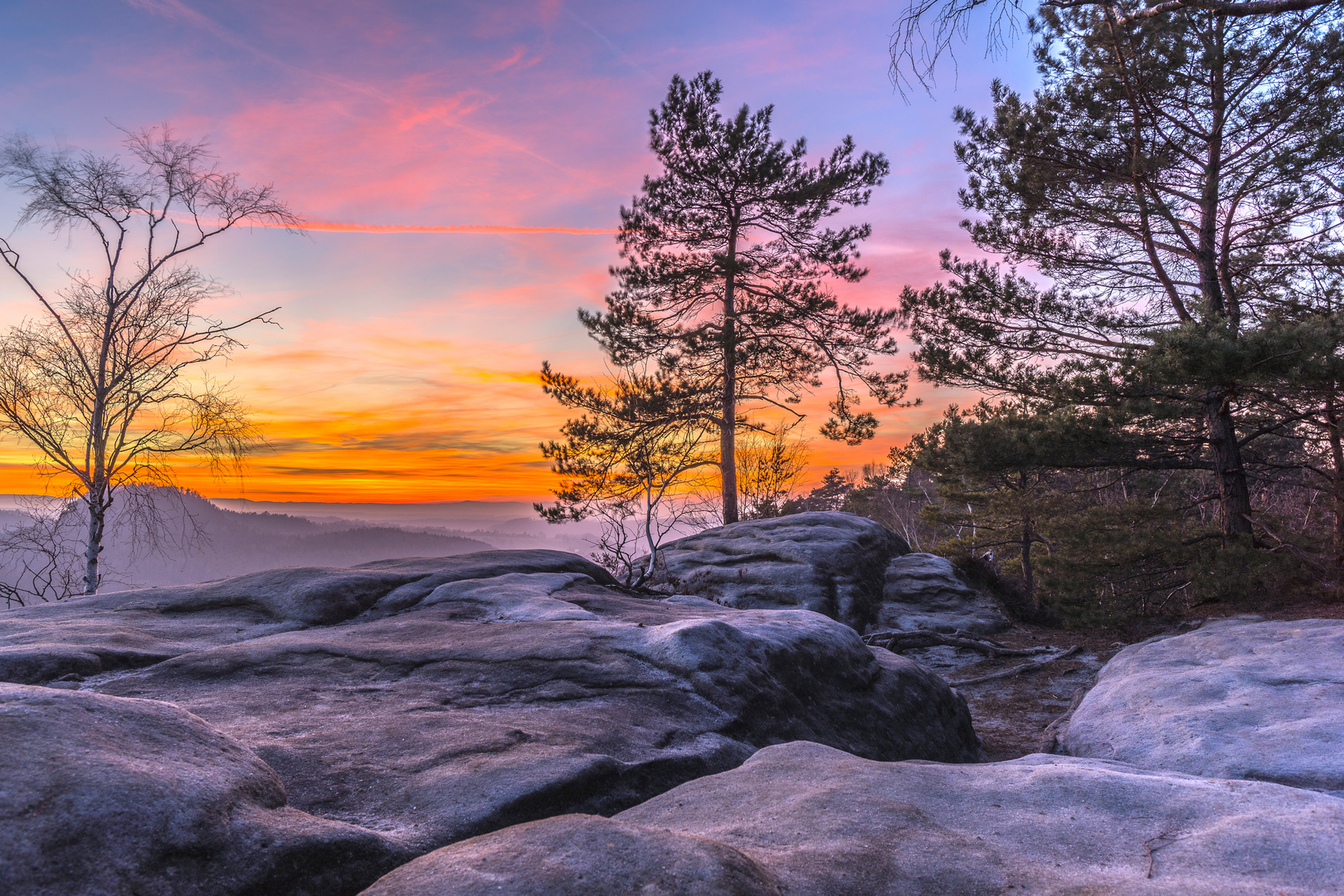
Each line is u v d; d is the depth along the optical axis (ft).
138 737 8.07
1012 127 48.83
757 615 24.07
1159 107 46.39
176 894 6.51
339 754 11.59
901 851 7.38
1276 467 49.78
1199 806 8.52
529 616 21.80
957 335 53.78
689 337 71.72
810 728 17.88
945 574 55.52
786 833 7.89
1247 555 42.55
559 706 14.98
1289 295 47.93
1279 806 8.22
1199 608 45.80
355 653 17.80
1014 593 60.29
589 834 6.36
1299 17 41.93
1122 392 44.29
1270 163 43.57
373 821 9.55
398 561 29.78
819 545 55.36
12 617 21.57
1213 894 6.34
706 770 13.43
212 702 14.48
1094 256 51.96
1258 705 19.84
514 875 5.74
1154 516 50.14
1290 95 43.83
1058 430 45.88
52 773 6.72
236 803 7.87
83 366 51.16
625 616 23.21
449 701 15.01
